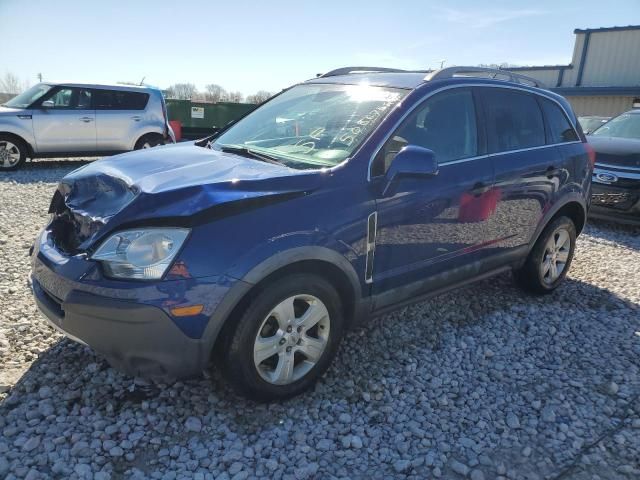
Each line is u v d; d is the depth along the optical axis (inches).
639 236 285.3
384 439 106.3
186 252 95.0
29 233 232.8
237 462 96.9
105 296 94.3
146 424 105.7
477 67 155.0
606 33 879.7
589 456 103.7
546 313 172.2
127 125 456.1
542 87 181.2
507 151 155.9
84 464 93.3
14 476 89.4
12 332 136.5
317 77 174.7
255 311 103.0
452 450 103.9
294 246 104.6
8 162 418.9
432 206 131.5
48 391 112.7
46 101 427.2
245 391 107.7
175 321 95.1
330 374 127.8
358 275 119.1
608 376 134.6
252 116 162.9
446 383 127.9
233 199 100.0
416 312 166.2
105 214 103.1
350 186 115.5
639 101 829.2
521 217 162.2
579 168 181.3
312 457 99.6
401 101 131.3
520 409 118.6
